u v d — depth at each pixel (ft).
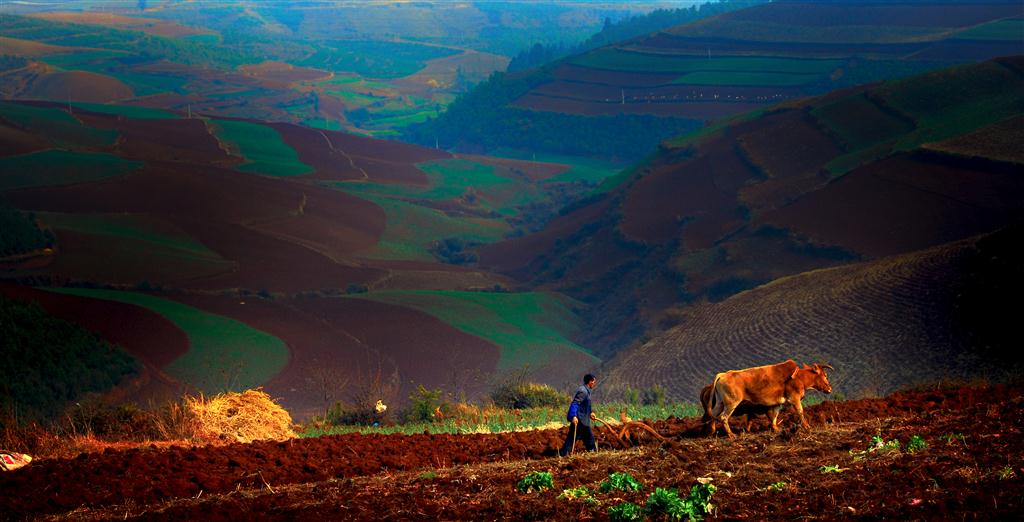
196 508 38.58
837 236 331.16
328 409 116.98
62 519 39.32
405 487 40.50
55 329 231.09
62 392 203.00
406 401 230.89
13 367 201.26
